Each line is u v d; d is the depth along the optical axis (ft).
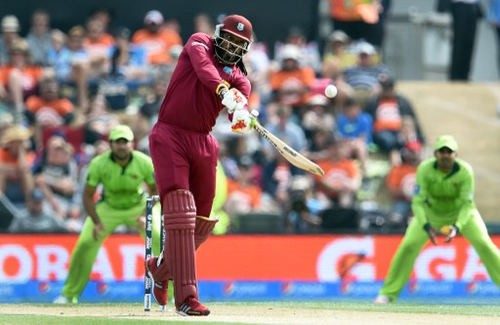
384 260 194.39
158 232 159.84
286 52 243.40
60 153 214.07
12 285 187.52
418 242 165.27
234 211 212.64
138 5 273.54
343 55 258.16
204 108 100.99
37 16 256.11
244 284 191.83
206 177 103.14
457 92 282.15
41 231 189.78
